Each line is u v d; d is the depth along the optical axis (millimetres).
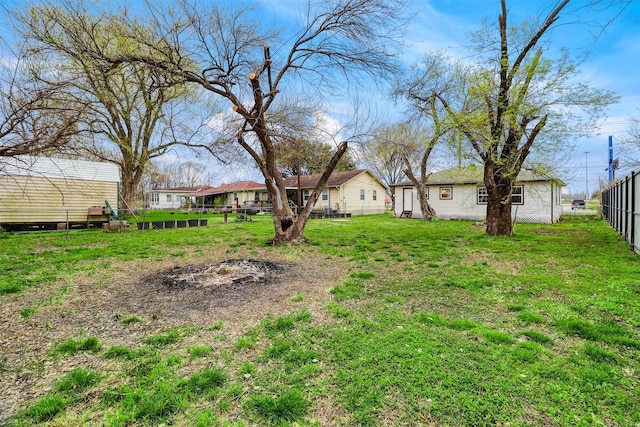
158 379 2252
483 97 8570
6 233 11680
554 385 2113
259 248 8148
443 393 2045
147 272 5586
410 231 11961
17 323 3299
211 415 1884
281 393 2084
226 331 3070
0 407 1965
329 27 7566
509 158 9016
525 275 5004
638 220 6430
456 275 5094
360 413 1888
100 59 6277
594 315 3322
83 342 2836
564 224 14328
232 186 33406
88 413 1912
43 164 12859
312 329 3080
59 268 5848
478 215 17188
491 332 2920
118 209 14641
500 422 1803
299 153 9492
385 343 2742
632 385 2113
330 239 9633
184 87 12367
